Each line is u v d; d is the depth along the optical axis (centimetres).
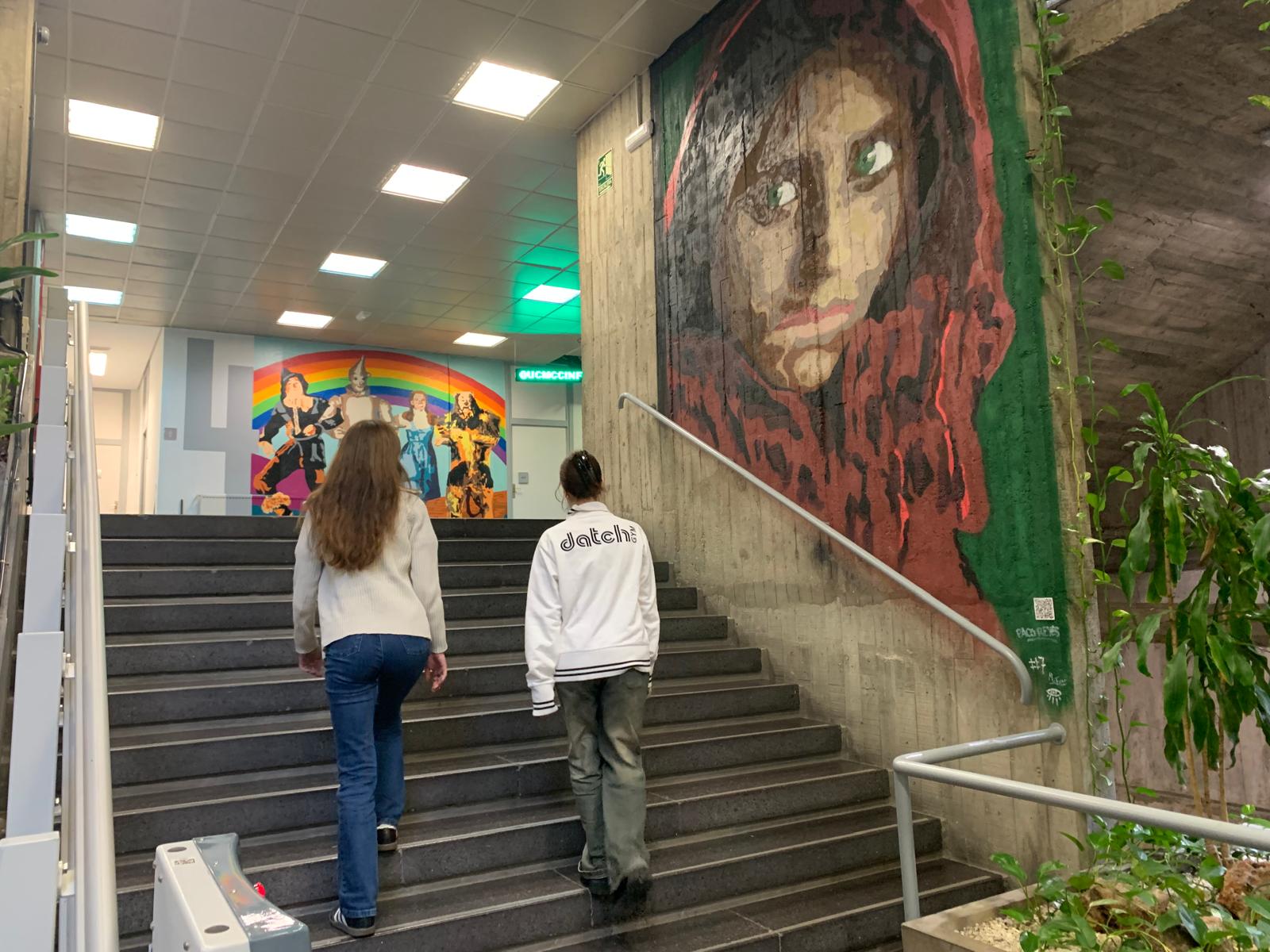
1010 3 411
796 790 405
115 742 339
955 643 418
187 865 88
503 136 788
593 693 305
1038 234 394
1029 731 377
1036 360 389
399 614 281
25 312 512
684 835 372
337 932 274
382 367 1464
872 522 465
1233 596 281
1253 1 359
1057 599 373
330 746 360
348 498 280
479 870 324
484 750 393
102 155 798
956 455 422
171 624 427
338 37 643
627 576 308
